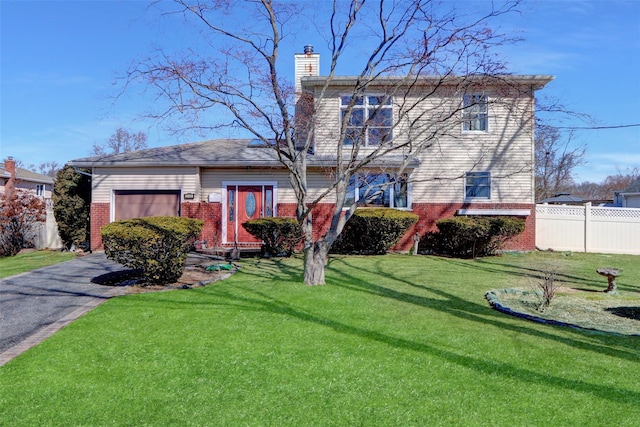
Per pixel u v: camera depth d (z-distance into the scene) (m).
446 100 10.35
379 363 4.29
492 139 14.50
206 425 3.15
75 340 4.99
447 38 8.19
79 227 14.80
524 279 9.23
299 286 8.01
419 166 14.45
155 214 14.04
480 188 14.62
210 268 10.09
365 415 3.29
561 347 4.76
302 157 8.61
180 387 3.79
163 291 7.65
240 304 6.61
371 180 12.03
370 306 6.54
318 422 3.19
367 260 12.08
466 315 6.12
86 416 3.29
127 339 5.02
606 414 3.27
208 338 5.04
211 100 8.41
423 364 4.26
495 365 4.23
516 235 13.87
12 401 3.53
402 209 14.45
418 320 5.82
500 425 3.13
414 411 3.34
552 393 3.63
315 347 4.73
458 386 3.77
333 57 8.96
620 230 15.04
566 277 9.68
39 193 31.11
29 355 4.55
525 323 5.75
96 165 13.70
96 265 11.18
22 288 8.29
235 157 14.16
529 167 14.42
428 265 11.17
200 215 13.95
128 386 3.81
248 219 14.33
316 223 14.05
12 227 15.18
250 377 3.98
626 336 5.21
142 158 14.05
